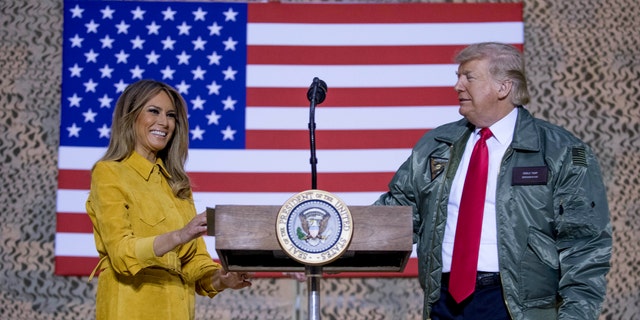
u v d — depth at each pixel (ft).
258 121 20.72
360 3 21.18
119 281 12.41
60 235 20.43
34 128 20.88
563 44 21.38
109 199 12.37
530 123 12.50
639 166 21.08
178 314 12.54
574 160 12.09
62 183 20.49
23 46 21.11
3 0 21.22
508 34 21.17
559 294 12.01
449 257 12.37
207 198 20.38
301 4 21.15
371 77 20.94
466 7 21.22
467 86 12.62
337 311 20.51
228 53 20.95
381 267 10.89
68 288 20.54
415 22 21.12
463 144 12.85
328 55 20.98
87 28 21.02
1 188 20.70
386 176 20.62
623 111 21.21
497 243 11.93
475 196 12.22
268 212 10.14
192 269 13.34
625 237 20.86
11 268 20.53
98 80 20.86
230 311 20.49
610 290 20.72
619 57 21.35
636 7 21.47
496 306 11.91
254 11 21.11
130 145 13.16
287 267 10.66
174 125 13.57
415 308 20.56
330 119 20.79
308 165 20.63
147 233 12.55
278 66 20.94
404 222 10.12
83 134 20.67
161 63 20.92
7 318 20.40
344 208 9.82
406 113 20.85
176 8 21.12
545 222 12.01
